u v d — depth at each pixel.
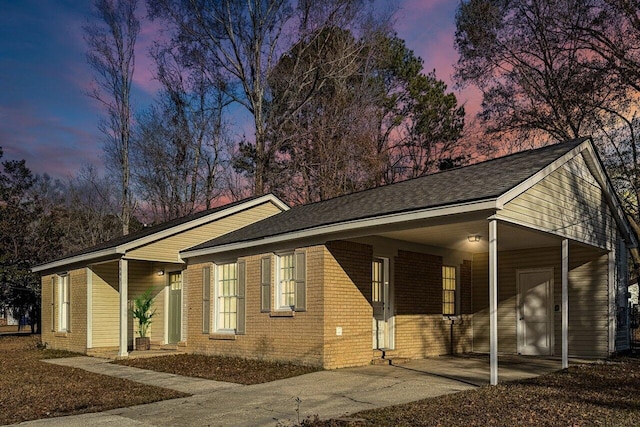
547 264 15.84
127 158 36.75
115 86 36.28
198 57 33.34
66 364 15.87
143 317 18.97
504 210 10.37
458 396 9.34
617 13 22.22
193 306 17.67
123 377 12.99
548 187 12.11
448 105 32.50
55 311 21.16
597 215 14.48
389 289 14.80
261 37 32.50
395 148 33.19
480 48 26.39
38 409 9.41
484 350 16.73
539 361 14.23
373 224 11.62
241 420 8.24
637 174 22.55
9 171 33.38
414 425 7.51
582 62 23.94
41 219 33.38
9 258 30.56
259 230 16.05
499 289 16.73
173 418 8.52
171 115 36.09
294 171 31.47
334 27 31.22
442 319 16.06
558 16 23.81
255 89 32.47
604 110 23.59
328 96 31.89
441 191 11.80
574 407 8.41
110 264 19.61
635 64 22.00
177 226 18.30
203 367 14.23
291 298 14.30
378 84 31.91
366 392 10.02
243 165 33.38
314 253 13.33
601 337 14.79
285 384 11.12
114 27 35.81
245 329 15.41
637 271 21.88
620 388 9.93
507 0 25.20
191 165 36.53
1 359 17.53
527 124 25.83
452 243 15.40
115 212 43.44
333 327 13.02
